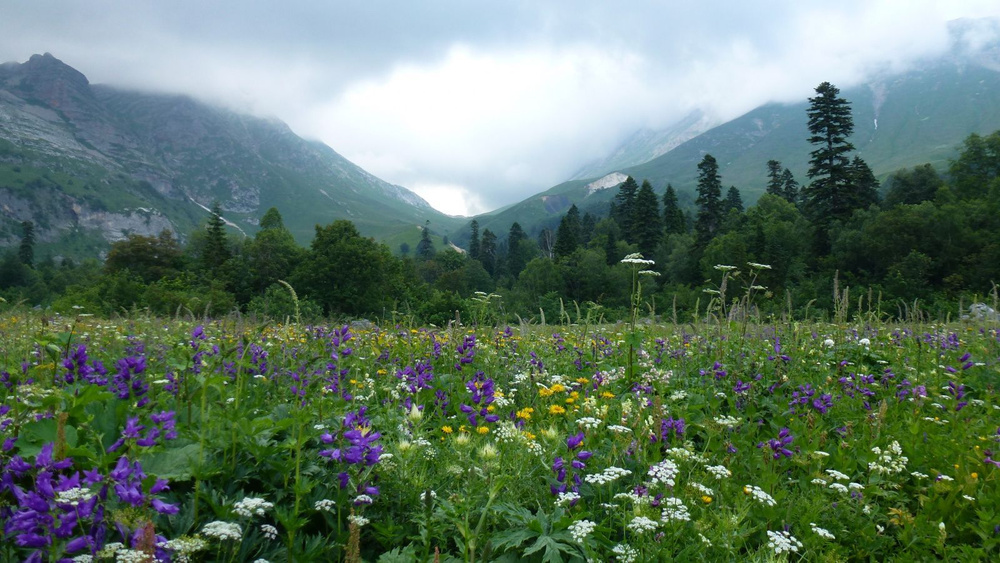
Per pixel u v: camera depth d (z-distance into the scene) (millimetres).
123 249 94562
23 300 8805
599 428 5293
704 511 3898
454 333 8555
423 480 4035
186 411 4508
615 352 9375
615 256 123062
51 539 2604
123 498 2734
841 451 4996
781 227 87438
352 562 2650
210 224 100562
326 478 4008
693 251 99312
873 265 74438
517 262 164125
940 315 12367
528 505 4223
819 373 8000
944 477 4426
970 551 3807
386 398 6168
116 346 7754
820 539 3869
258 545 3416
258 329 6000
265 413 4805
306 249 89812
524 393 6824
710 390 6996
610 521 4074
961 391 6633
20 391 4551
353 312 73250
